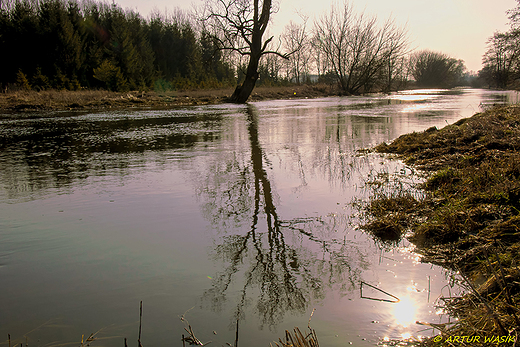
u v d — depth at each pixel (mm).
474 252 3012
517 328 1935
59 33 33688
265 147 8398
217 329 2164
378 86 48938
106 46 39844
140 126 13109
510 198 3791
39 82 31469
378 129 11133
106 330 2160
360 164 6484
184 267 2922
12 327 2197
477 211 3637
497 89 55656
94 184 5422
